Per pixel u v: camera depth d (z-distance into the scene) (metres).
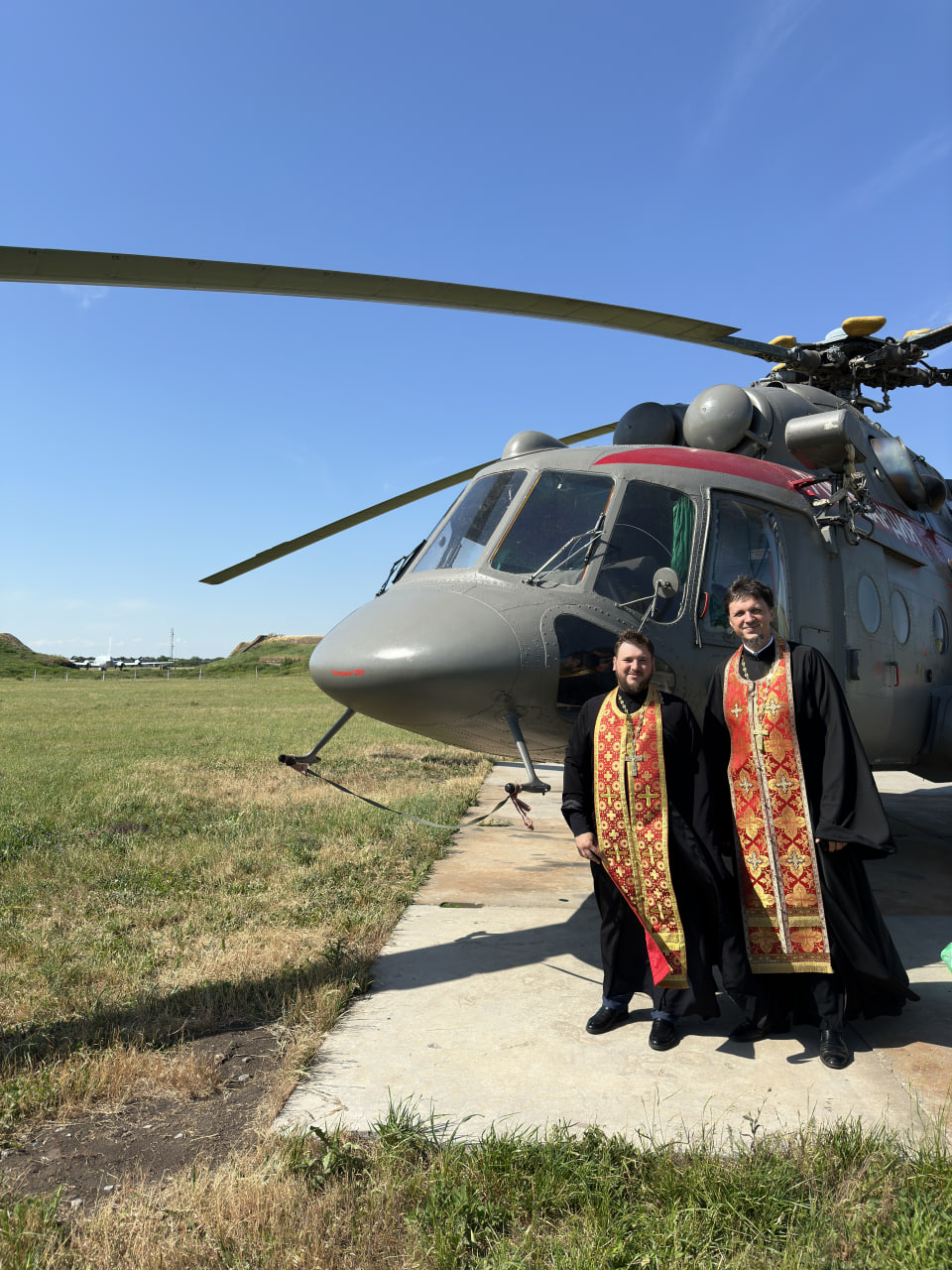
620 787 3.15
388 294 3.96
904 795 9.59
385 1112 2.59
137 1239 1.97
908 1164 2.22
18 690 33.16
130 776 9.58
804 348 5.91
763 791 3.14
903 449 6.03
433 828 6.86
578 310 4.46
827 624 4.95
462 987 3.66
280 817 7.31
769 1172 2.18
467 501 4.80
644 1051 3.06
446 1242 1.92
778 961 3.07
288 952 3.99
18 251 3.06
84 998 3.49
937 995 3.54
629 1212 2.05
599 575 4.13
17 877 5.38
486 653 3.79
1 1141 2.47
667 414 5.18
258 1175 2.21
